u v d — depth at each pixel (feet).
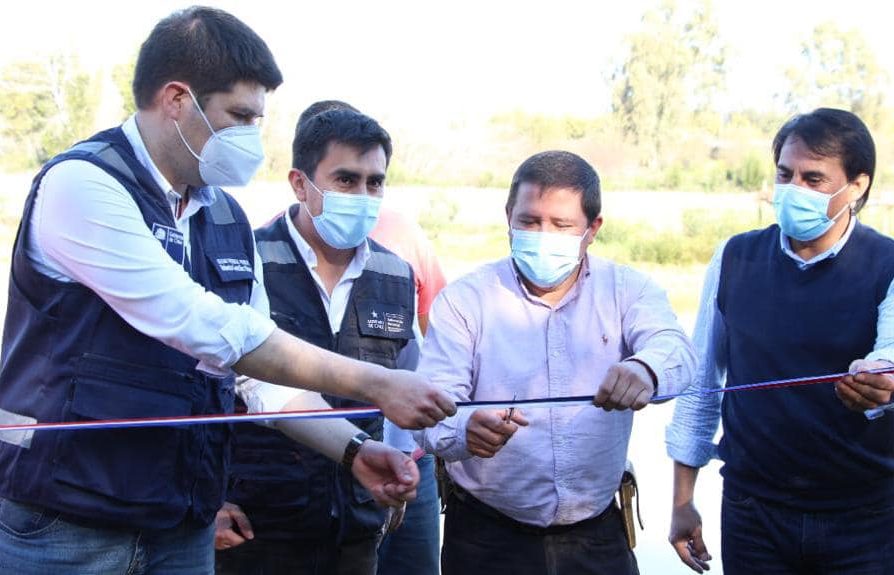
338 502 10.71
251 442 10.57
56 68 91.61
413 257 14.16
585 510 9.83
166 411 8.20
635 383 8.95
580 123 103.30
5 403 8.17
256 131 8.59
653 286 10.19
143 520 8.18
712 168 90.99
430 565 13.39
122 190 8.04
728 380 11.34
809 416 10.58
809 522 10.71
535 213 9.73
